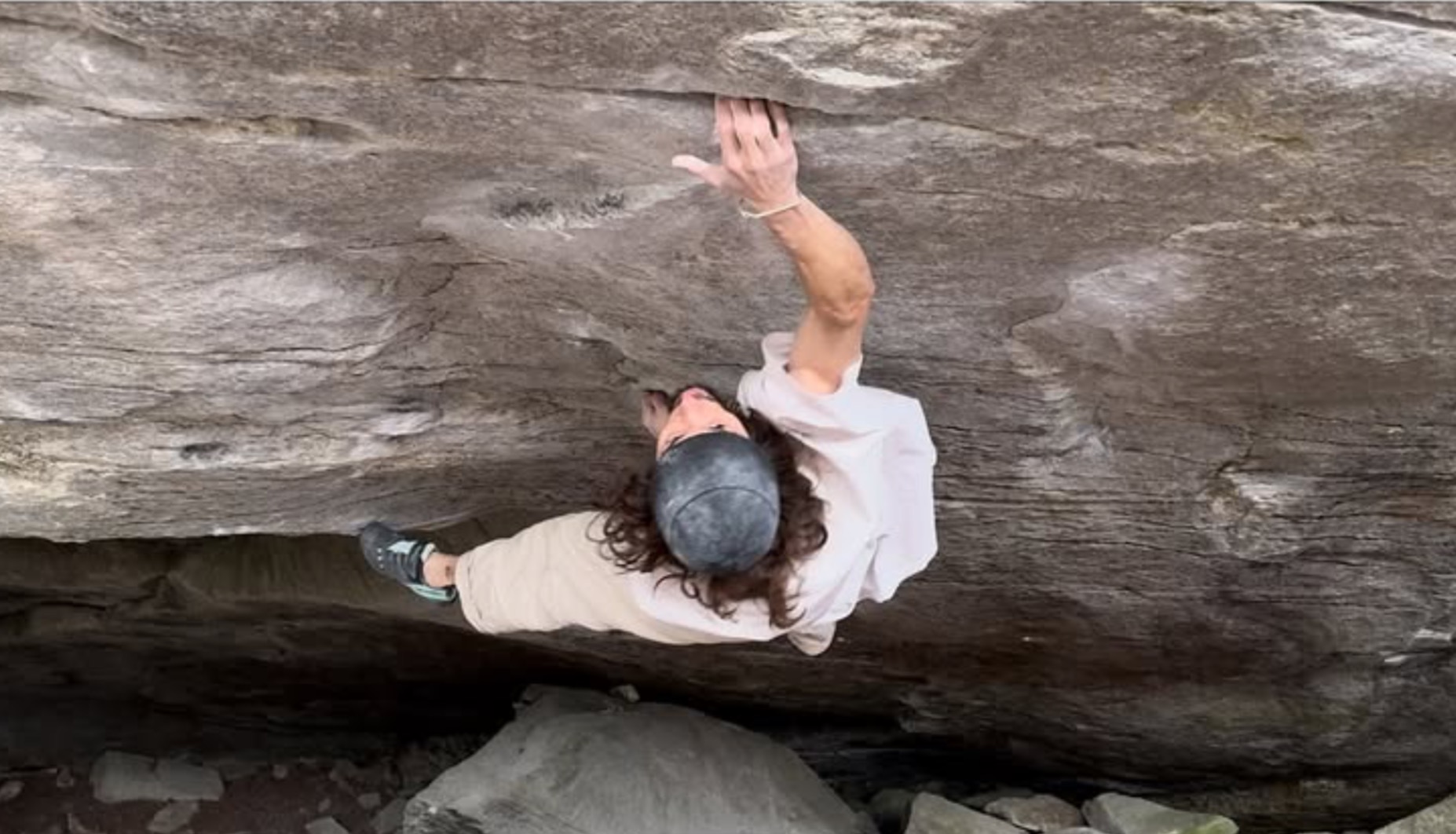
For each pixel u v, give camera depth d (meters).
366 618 6.29
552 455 4.72
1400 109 3.05
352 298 3.84
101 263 3.59
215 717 7.64
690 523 3.06
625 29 2.88
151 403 4.11
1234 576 5.06
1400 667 5.59
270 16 2.86
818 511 3.31
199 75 3.02
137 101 3.10
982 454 4.54
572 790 6.17
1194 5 2.84
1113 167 3.24
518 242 3.66
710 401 3.30
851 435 3.33
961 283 3.71
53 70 3.02
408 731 7.87
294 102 3.12
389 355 4.12
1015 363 4.07
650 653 6.41
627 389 4.38
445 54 2.95
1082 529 4.88
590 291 3.88
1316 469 4.51
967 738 6.79
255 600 6.09
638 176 3.35
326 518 4.80
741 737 6.55
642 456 4.71
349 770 7.92
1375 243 3.48
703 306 3.85
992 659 5.94
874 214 3.43
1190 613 5.34
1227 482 4.61
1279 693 5.84
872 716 6.85
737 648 6.24
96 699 7.40
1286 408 4.27
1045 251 3.57
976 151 3.20
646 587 3.49
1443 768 6.13
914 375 4.15
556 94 3.06
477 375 4.32
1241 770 6.46
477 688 7.30
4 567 6.12
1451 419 4.27
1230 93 3.02
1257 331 3.85
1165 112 3.07
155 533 4.69
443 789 6.14
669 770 6.30
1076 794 7.03
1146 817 6.16
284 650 6.87
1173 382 4.17
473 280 3.90
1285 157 3.20
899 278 3.70
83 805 7.64
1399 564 4.95
